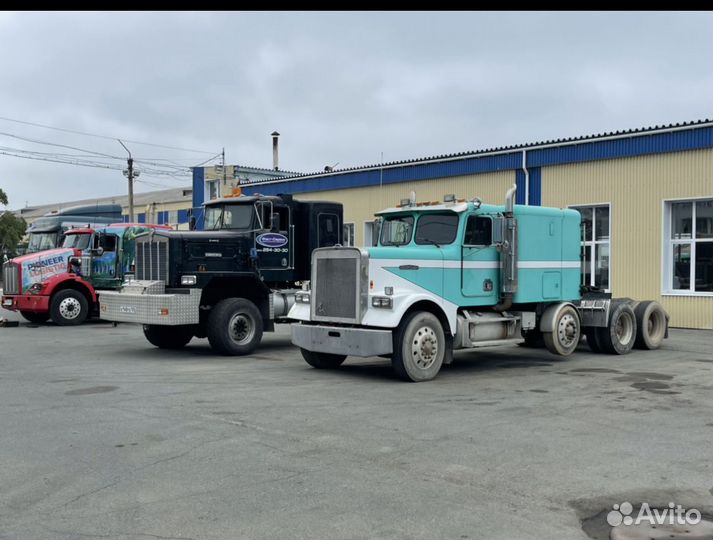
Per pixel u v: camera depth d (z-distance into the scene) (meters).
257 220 14.08
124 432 7.11
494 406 8.45
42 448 6.50
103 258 20.47
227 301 13.30
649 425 7.43
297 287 14.98
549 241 12.48
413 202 11.95
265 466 5.94
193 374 10.98
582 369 11.63
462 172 23.28
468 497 5.19
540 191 21.33
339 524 4.65
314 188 28.47
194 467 5.91
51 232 23.45
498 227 11.45
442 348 10.63
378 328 10.37
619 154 19.44
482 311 11.84
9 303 20.02
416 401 8.77
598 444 6.66
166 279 13.01
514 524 4.68
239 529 4.57
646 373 11.13
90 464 6.00
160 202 45.97
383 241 12.14
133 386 9.84
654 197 18.81
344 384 10.06
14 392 9.36
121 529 4.57
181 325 14.07
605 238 20.06
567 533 4.53
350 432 7.11
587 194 20.22
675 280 18.81
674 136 18.31
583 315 13.37
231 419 7.71
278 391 9.47
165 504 5.03
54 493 5.27
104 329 19.00
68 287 20.20
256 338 13.55
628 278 19.33
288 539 4.41
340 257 10.73
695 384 10.06
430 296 10.53
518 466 5.95
